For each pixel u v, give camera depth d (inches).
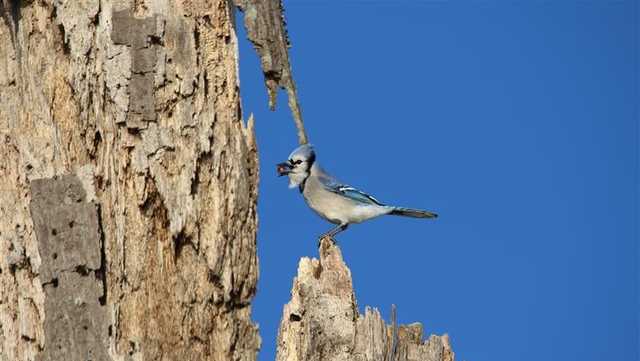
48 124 462.6
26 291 454.9
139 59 465.1
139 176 460.8
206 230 470.3
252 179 490.6
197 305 467.5
